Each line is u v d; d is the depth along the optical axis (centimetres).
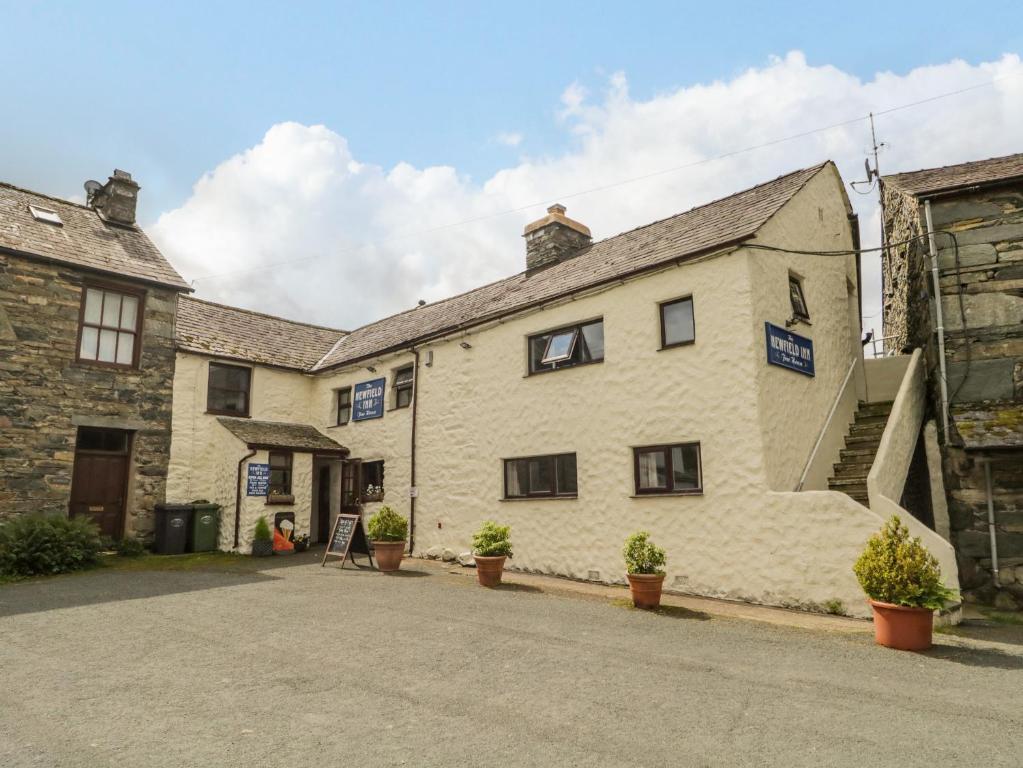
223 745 405
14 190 1480
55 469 1269
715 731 440
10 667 559
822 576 830
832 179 1275
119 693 497
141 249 1541
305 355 1852
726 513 927
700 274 1005
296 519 1486
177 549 1390
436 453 1406
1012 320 975
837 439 1132
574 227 1589
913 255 1216
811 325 1106
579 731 436
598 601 903
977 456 984
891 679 561
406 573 1140
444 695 503
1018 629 779
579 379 1148
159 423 1444
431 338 1441
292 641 652
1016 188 1002
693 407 984
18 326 1248
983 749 415
